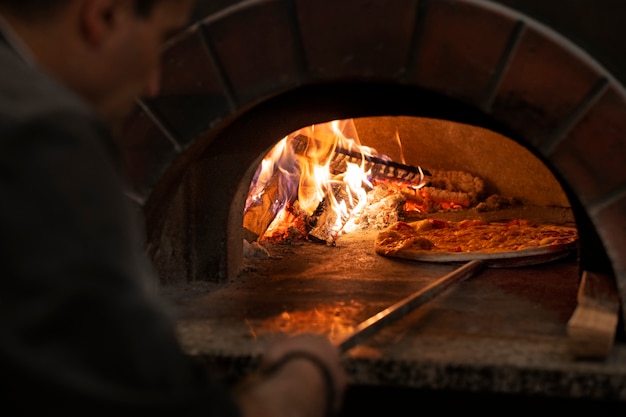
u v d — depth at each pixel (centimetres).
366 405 168
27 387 55
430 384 147
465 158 342
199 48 170
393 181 329
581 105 157
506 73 160
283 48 168
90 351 55
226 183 203
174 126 175
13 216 54
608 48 155
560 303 185
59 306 54
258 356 154
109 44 67
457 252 228
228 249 208
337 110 198
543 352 151
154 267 198
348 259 238
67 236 55
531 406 162
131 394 57
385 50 164
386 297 193
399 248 238
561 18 156
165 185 186
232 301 191
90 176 57
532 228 264
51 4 63
